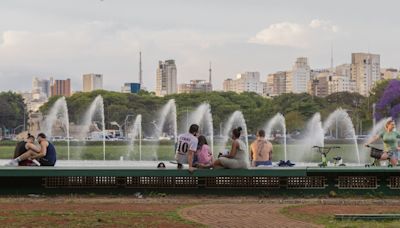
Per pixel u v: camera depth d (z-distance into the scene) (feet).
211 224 51.06
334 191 73.72
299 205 64.69
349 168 72.90
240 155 72.28
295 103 470.39
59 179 73.87
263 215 56.54
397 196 73.31
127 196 72.79
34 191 73.67
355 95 487.20
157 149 304.50
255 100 499.51
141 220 52.60
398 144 87.25
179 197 71.97
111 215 55.42
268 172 72.08
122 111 465.88
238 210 60.03
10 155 276.21
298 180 73.92
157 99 485.56
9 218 53.06
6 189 73.61
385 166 76.69
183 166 76.48
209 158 74.64
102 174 71.92
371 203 67.26
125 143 366.02
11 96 552.41
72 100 467.52
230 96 494.59
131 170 72.02
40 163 78.64
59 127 414.21
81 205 63.82
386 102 392.68
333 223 51.39
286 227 49.65
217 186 73.97
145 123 470.80
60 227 48.60
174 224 50.72
